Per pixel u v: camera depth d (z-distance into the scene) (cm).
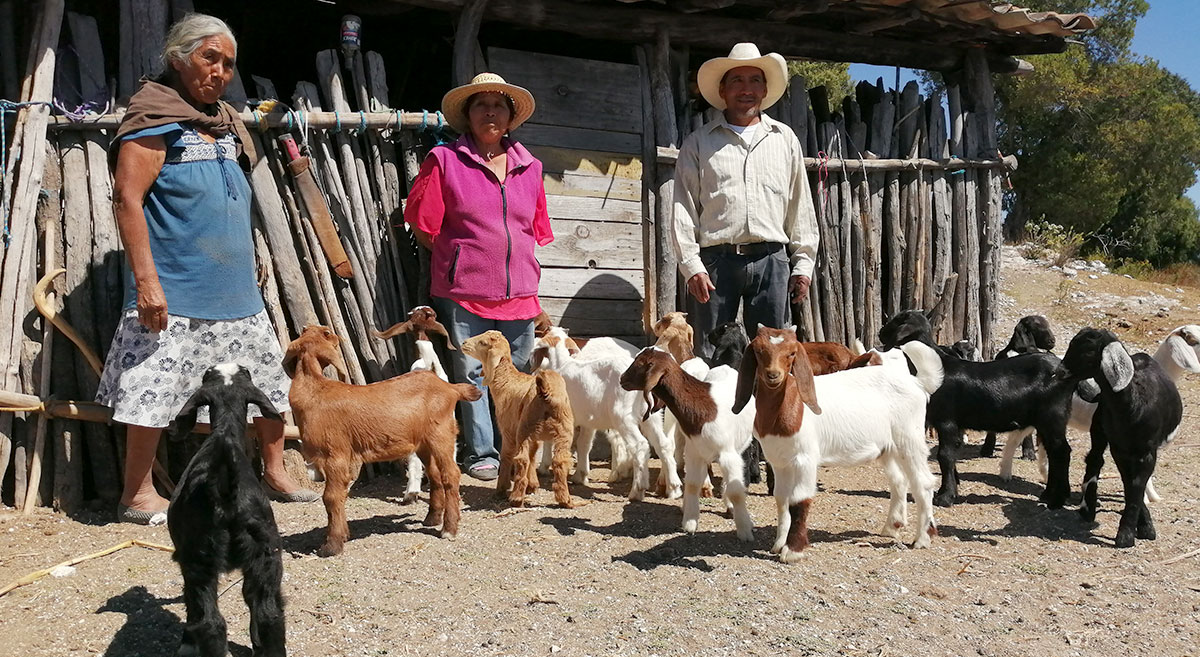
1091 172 2720
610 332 770
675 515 564
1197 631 407
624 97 771
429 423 496
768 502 596
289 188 646
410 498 583
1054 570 481
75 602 414
